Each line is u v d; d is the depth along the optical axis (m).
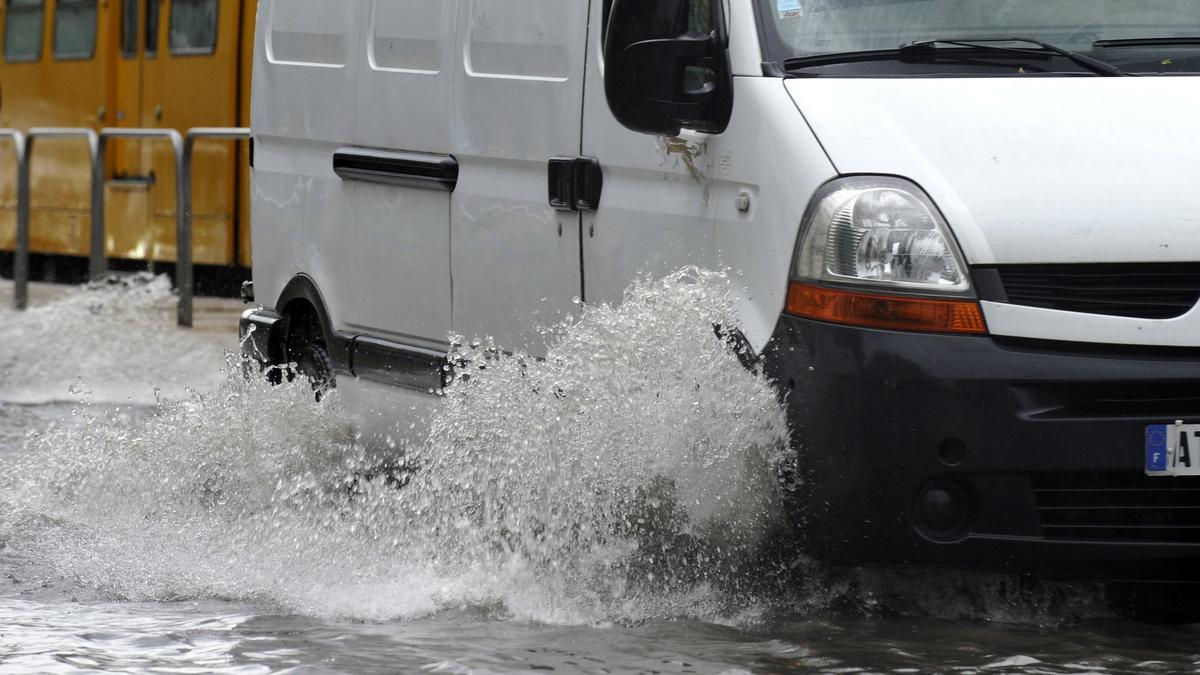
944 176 9.23
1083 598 9.88
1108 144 9.35
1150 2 10.33
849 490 9.12
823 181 9.35
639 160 10.55
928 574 9.98
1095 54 10.05
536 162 11.41
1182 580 9.16
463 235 12.14
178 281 25.14
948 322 8.99
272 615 9.91
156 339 23.55
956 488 9.04
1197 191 9.14
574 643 9.05
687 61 10.00
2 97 38.75
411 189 12.74
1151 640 9.11
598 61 10.90
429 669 8.54
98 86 35.22
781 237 9.48
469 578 10.33
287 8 14.58
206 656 8.91
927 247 9.05
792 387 9.29
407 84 12.77
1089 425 8.89
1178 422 8.95
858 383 9.05
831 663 8.59
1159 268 9.04
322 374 14.09
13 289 29.36
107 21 34.97
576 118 11.07
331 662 8.71
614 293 10.77
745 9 10.06
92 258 26.84
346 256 13.54
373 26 13.28
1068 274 9.03
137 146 32.38
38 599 10.48
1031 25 10.17
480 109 11.94
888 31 10.09
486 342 11.96
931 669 8.48
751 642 9.02
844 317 9.13
